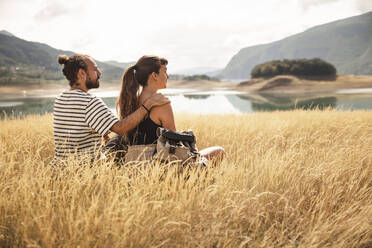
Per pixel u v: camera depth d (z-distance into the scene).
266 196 2.18
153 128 2.31
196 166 2.25
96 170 2.07
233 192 2.02
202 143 4.24
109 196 1.87
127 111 2.45
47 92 71.94
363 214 1.97
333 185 2.41
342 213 2.04
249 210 2.03
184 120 5.75
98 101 2.17
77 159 2.10
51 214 1.75
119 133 2.21
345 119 5.88
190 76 154.50
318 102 29.02
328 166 2.74
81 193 1.96
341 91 62.53
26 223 1.60
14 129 4.59
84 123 2.15
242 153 3.63
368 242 1.80
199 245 1.69
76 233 1.50
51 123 4.92
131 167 2.21
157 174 2.03
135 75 2.43
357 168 2.70
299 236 1.90
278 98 43.38
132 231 1.62
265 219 2.04
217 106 26.41
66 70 2.21
